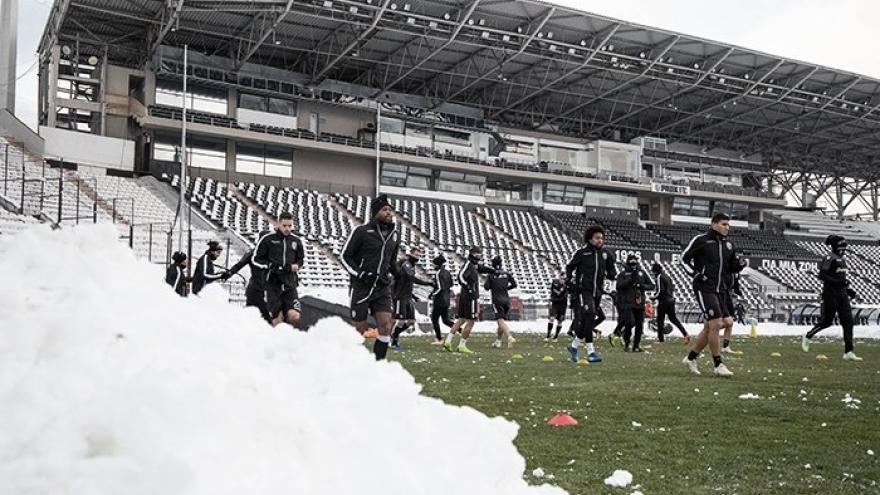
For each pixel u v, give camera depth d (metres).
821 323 11.33
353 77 37.50
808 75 37.81
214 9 27.61
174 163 31.66
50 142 28.38
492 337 16.14
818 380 7.48
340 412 1.97
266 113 34.38
